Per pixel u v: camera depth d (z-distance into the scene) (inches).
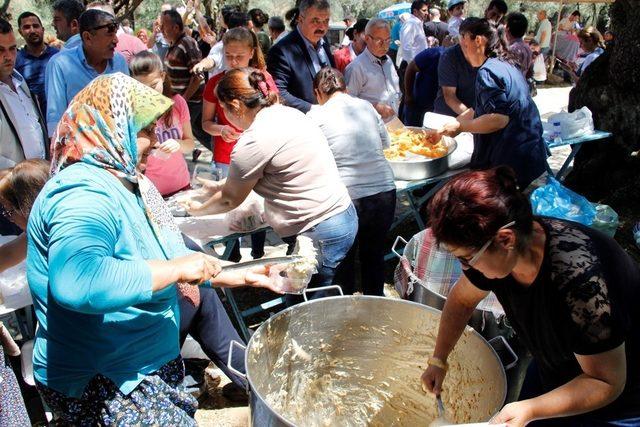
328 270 109.7
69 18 187.6
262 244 159.6
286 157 102.1
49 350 64.3
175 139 132.3
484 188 51.1
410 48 310.0
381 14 476.1
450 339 74.2
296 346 84.1
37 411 107.9
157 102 64.4
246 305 147.6
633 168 211.2
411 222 199.3
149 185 73.5
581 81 221.5
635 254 175.3
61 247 54.5
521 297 58.6
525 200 52.9
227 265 76.2
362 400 92.4
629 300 56.2
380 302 84.2
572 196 143.9
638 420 61.1
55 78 137.9
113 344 64.3
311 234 106.3
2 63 135.7
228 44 146.2
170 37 222.8
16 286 95.9
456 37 306.3
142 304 66.1
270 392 82.7
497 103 132.8
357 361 89.8
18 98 139.2
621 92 205.9
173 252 73.0
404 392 90.2
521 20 194.4
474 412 76.1
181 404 72.1
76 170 60.1
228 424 108.0
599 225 140.7
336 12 760.3
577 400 55.4
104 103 61.1
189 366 110.8
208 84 149.8
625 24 199.3
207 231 115.8
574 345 54.9
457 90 171.9
